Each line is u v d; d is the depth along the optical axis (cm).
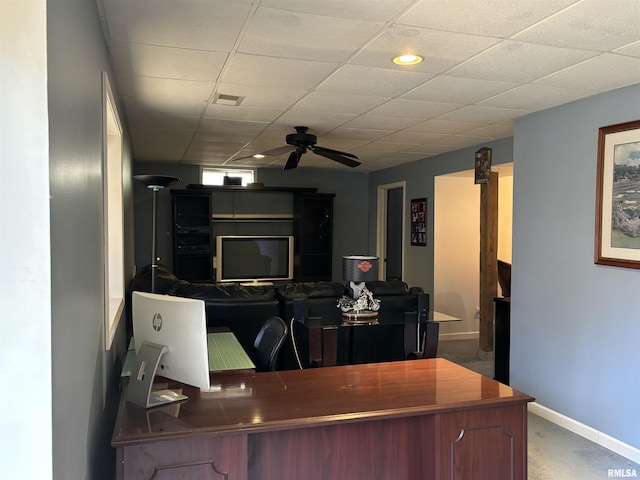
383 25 223
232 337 308
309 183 813
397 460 206
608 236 322
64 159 114
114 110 271
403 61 273
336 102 366
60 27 110
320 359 368
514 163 414
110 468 242
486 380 218
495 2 198
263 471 191
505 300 445
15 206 93
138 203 725
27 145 94
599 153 329
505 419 196
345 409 181
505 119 415
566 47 248
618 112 320
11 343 94
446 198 641
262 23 221
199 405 184
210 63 278
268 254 768
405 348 402
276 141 535
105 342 213
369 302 400
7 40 93
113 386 258
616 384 317
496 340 457
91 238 167
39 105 94
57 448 102
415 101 361
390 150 596
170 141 536
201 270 742
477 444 193
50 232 96
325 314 412
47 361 96
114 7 202
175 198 710
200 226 730
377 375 224
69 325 118
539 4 199
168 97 353
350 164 483
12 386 94
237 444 165
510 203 661
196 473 162
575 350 349
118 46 249
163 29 227
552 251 370
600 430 329
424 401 190
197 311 183
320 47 252
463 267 650
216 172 768
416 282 684
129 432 159
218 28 227
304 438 195
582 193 344
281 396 195
